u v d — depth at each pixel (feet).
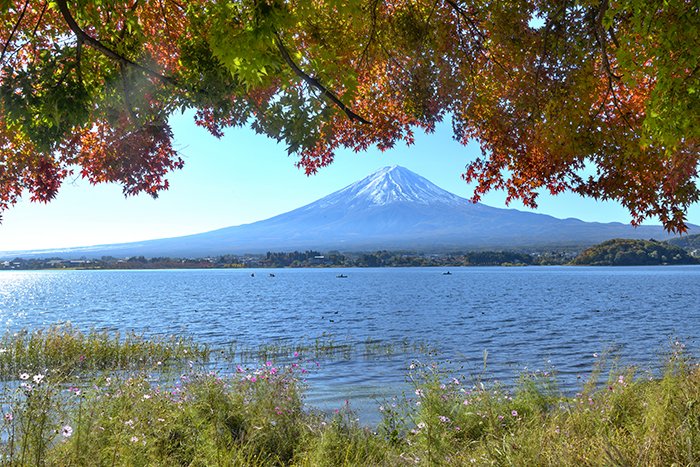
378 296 235.81
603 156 22.27
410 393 38.27
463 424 21.45
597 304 171.83
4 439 16.26
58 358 46.73
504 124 25.81
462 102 25.98
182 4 20.51
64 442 16.24
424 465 16.83
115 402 20.25
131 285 424.05
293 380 25.12
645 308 153.28
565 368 51.47
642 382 26.84
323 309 160.45
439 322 115.34
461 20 24.79
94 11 16.66
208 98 18.12
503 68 24.48
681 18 14.43
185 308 169.27
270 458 19.29
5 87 15.53
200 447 18.08
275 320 123.65
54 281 586.86
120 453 15.52
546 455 14.98
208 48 17.48
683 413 17.60
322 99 15.79
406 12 23.95
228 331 98.37
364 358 62.08
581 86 21.63
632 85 17.21
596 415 20.76
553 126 22.20
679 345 32.60
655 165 21.79
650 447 14.56
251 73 12.71
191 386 23.53
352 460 18.72
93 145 24.98
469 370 49.90
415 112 26.14
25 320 125.70
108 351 52.34
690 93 14.88
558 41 22.22
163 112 20.75
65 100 15.81
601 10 18.67
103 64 18.90
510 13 22.62
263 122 16.44
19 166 24.86
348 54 22.06
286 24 12.10
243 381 25.03
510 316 129.90
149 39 22.35
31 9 21.33
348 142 28.43
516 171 28.09
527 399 26.50
